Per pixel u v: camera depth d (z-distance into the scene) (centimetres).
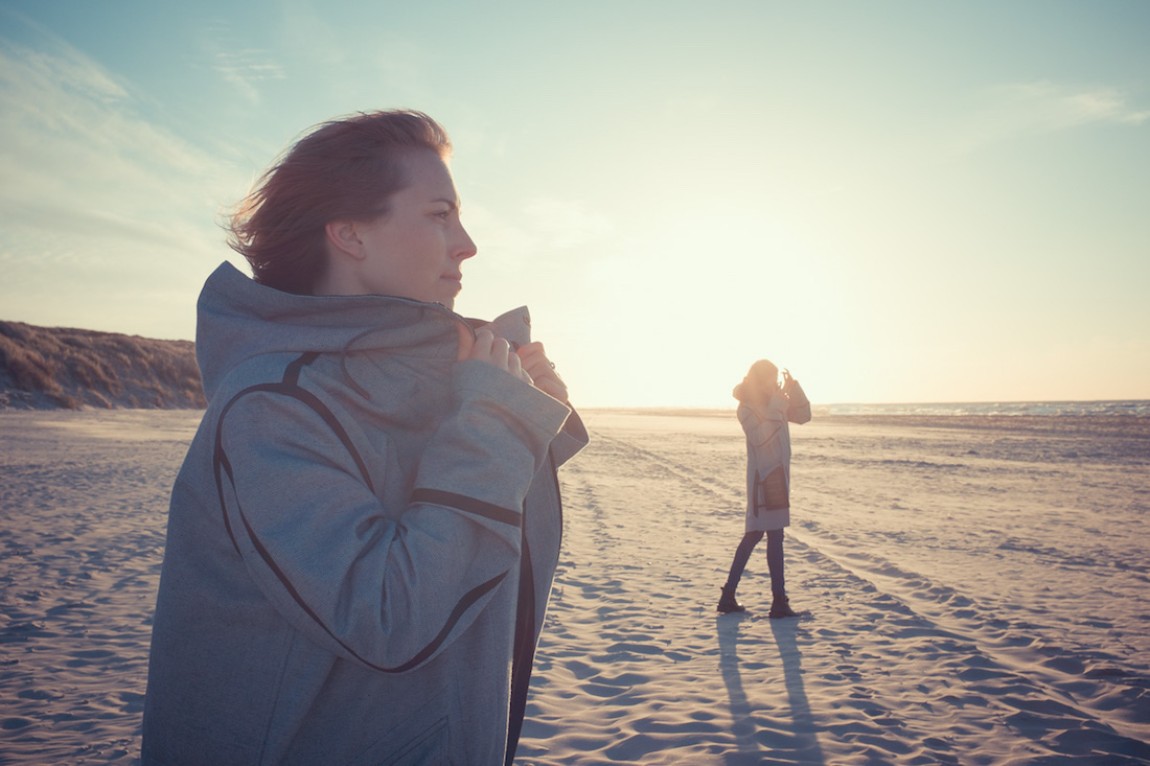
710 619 629
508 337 116
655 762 362
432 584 83
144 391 5550
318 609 79
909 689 463
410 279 104
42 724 391
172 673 88
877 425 5716
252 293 98
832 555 920
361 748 88
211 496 89
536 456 97
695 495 1571
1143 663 506
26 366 4584
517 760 363
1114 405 15612
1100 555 906
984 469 2188
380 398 96
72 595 641
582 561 867
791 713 424
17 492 1266
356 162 100
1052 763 359
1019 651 538
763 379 664
